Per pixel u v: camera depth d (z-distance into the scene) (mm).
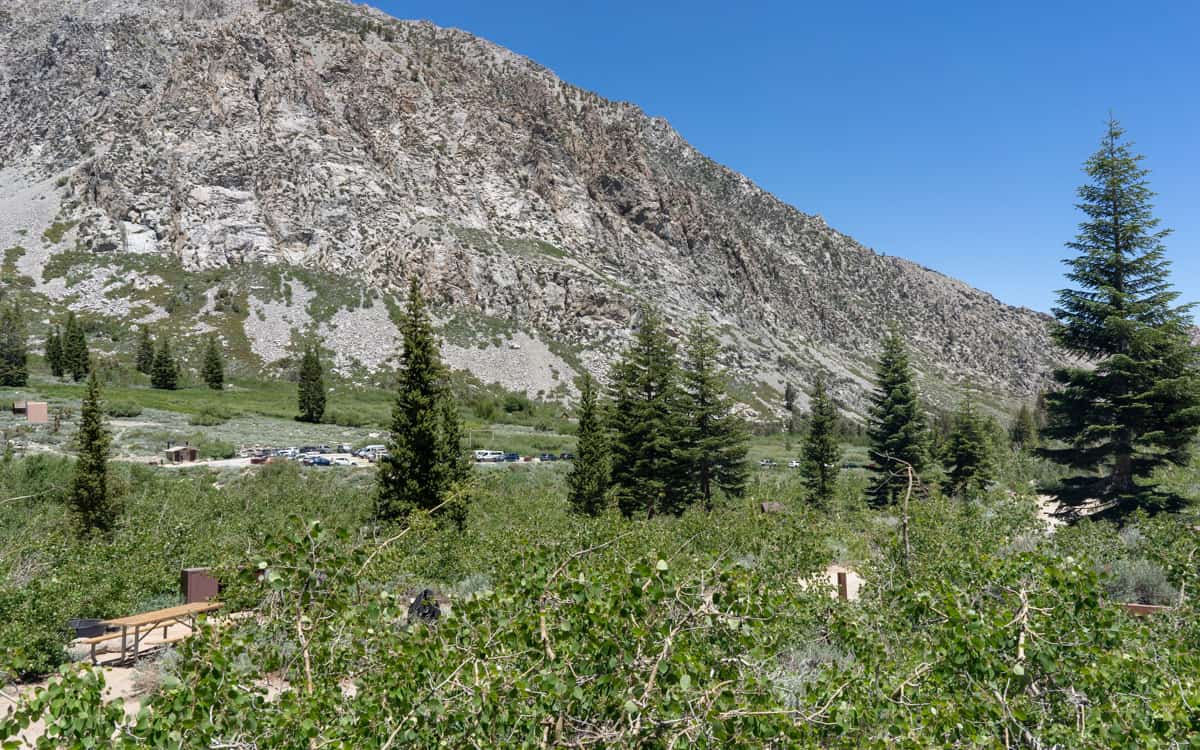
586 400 31750
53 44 183500
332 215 133875
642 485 33625
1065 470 40969
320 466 54812
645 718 3824
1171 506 21906
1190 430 21953
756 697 4121
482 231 148500
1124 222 23406
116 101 163875
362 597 5273
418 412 23078
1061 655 4832
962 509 14984
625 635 4059
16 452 45312
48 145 162000
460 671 3961
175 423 71750
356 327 119438
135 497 29500
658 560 4230
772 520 14688
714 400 35906
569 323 138250
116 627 12805
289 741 3816
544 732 3947
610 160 189875
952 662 4781
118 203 129000
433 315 127375
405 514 21938
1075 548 11805
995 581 5730
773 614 4547
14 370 81688
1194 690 4320
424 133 161250
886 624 7059
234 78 144625
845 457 80000
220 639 4336
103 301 115438
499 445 79062
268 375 105875
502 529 19281
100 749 3525
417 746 3891
